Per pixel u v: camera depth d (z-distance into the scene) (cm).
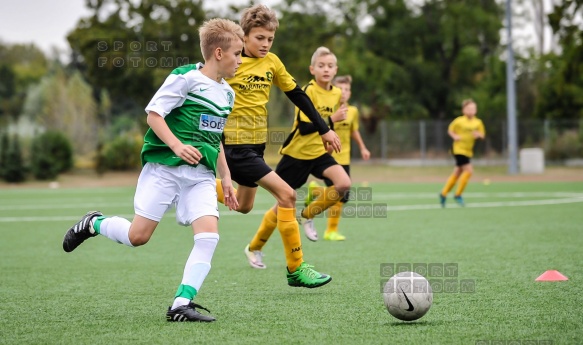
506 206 3778
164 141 1155
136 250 2280
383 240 2417
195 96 1198
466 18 10481
